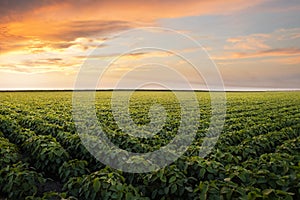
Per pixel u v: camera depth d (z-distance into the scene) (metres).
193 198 6.87
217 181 6.65
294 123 17.69
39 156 9.55
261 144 11.02
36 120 16.69
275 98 39.81
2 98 38.75
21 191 7.54
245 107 27.61
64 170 8.51
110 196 6.68
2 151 9.40
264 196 5.81
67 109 25.59
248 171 7.09
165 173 7.34
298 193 6.39
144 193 7.36
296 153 9.73
